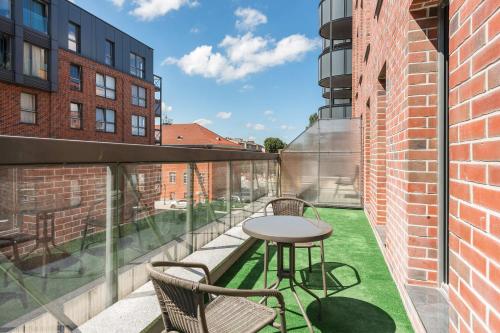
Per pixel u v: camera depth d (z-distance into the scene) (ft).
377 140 15.29
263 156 21.16
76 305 6.12
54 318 5.70
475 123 3.73
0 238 4.83
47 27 58.08
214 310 5.29
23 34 53.01
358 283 9.81
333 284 9.75
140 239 7.95
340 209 24.08
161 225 8.93
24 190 5.12
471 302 3.81
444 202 7.60
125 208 7.32
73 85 64.34
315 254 12.85
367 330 7.13
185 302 4.25
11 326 5.05
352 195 24.44
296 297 7.48
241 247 12.33
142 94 86.48
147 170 8.20
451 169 4.46
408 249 7.89
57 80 59.67
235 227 15.14
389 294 9.00
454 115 4.35
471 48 3.85
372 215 17.31
